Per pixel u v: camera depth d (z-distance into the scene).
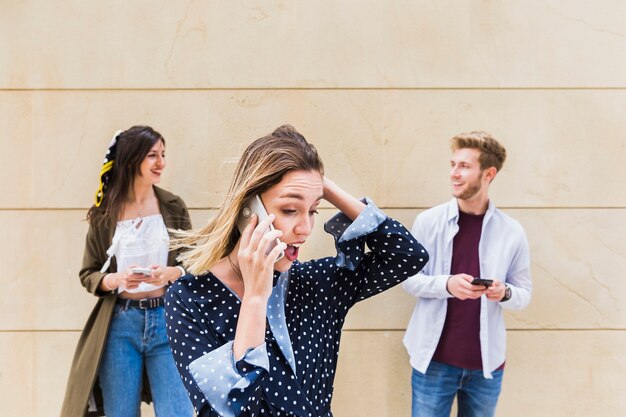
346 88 3.60
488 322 3.05
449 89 3.61
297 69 3.60
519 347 3.63
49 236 3.62
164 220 3.24
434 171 3.61
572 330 3.63
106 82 3.60
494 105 3.61
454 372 3.03
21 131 3.60
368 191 3.62
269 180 1.47
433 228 3.10
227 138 3.62
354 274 1.80
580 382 3.63
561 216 3.61
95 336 3.07
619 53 3.60
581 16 3.59
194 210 3.62
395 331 3.63
